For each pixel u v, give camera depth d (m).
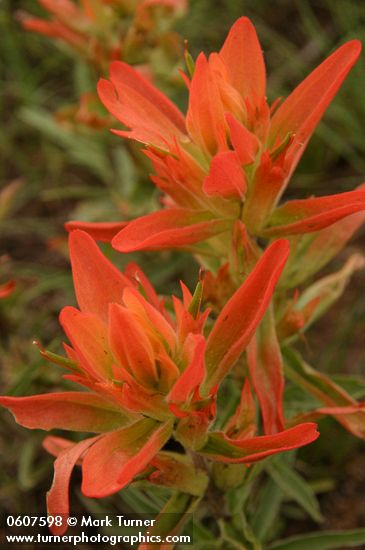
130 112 0.23
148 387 0.21
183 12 0.32
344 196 0.23
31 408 0.22
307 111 0.23
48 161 0.44
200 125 0.23
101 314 0.22
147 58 0.32
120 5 0.32
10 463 0.34
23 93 0.43
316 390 0.26
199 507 0.31
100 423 0.22
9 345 0.33
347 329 0.33
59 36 0.33
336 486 0.33
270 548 0.27
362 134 0.39
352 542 0.26
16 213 0.43
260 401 0.24
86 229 0.24
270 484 0.28
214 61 0.23
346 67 0.23
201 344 0.20
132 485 0.24
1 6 0.45
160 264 0.35
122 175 0.39
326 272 0.37
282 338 0.26
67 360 0.21
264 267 0.22
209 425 0.22
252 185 0.23
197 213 0.24
